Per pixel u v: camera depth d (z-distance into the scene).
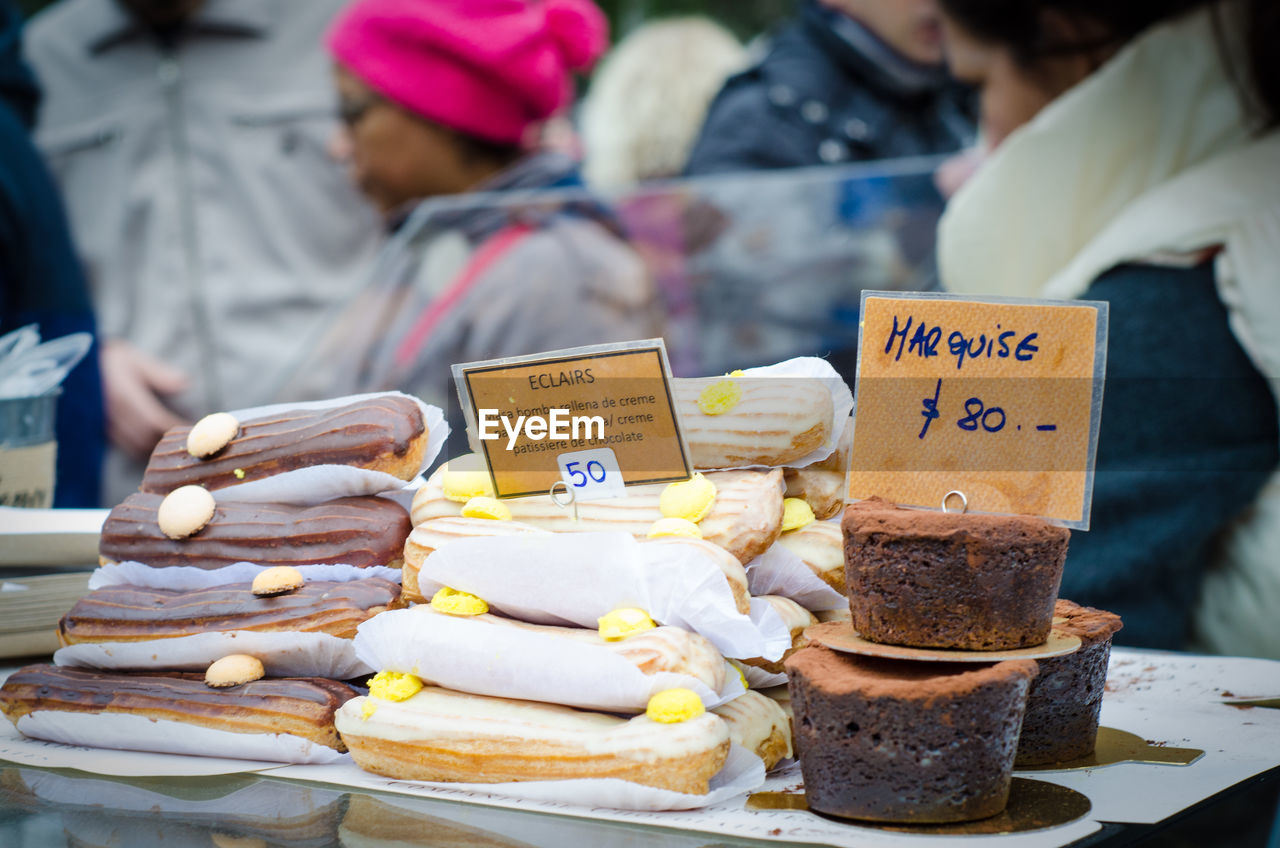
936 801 1.10
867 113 2.77
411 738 1.25
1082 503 1.26
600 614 1.28
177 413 3.87
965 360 1.31
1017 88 2.61
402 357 2.81
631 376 1.37
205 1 3.72
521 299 2.70
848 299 2.49
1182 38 2.42
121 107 3.82
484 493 1.45
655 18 3.62
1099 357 1.25
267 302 3.85
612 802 1.16
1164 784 1.23
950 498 1.31
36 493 2.06
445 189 3.28
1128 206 2.48
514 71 3.07
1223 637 2.42
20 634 1.85
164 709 1.40
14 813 1.17
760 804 1.20
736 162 2.87
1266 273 2.31
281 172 3.79
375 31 3.12
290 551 1.49
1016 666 1.13
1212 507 2.36
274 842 1.06
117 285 3.90
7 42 3.25
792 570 1.41
